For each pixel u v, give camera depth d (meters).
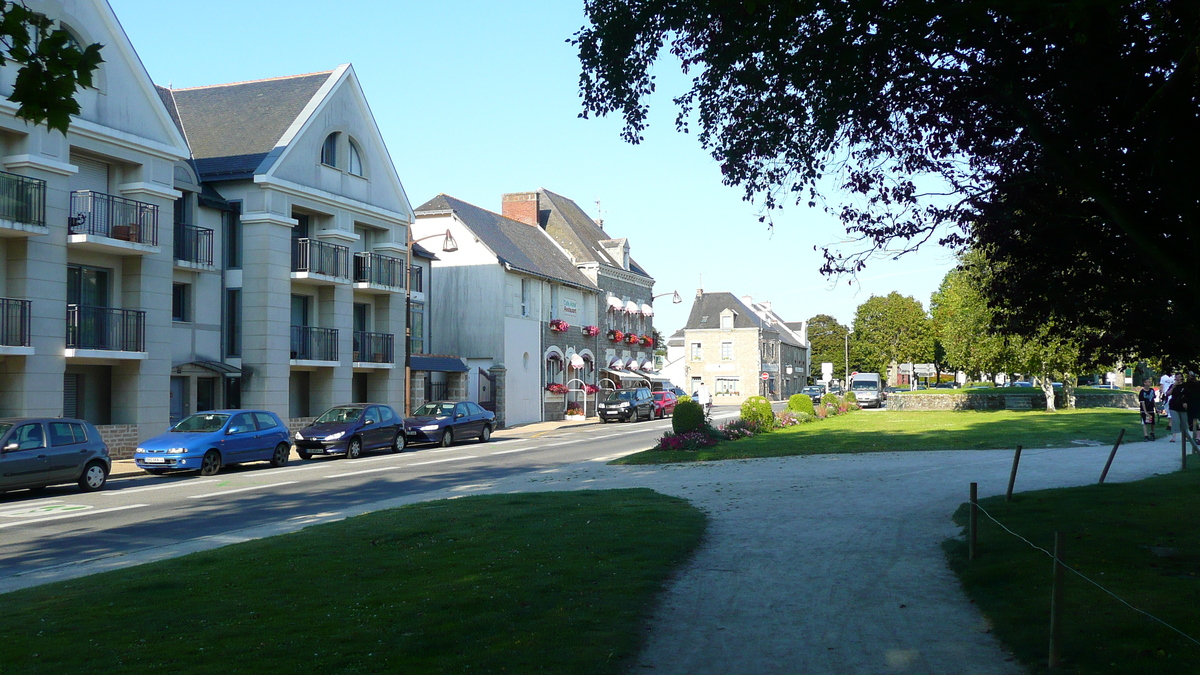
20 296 21.19
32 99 6.44
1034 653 5.73
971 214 9.62
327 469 21.58
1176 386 19.92
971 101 9.13
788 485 15.86
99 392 24.11
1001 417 38.69
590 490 15.05
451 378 39.59
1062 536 5.52
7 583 8.91
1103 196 7.70
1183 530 9.88
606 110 11.01
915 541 10.19
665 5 10.13
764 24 9.01
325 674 5.15
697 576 8.39
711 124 11.21
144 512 14.20
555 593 7.28
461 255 43.28
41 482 16.08
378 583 7.62
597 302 54.62
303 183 30.69
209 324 28.08
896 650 6.06
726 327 84.31
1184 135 6.87
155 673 5.15
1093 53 7.57
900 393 50.69
